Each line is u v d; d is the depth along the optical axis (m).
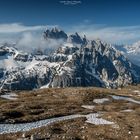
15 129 53.84
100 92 115.25
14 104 80.69
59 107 81.38
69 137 49.44
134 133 55.28
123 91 155.50
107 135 53.03
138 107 95.38
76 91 113.31
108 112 79.00
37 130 52.91
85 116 70.19
